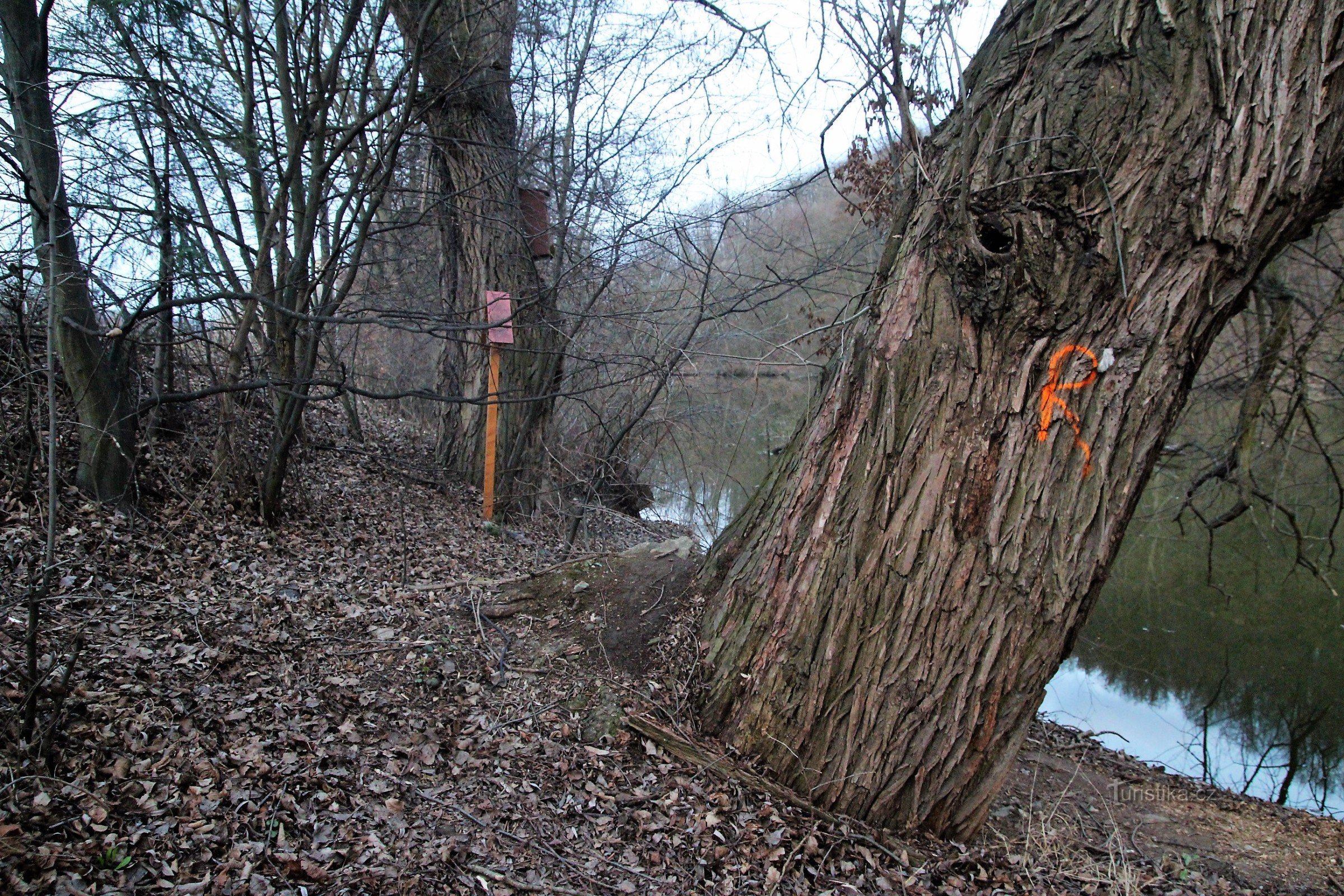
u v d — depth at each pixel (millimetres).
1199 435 10367
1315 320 7574
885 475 3516
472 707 3912
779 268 7871
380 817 3162
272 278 5949
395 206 9141
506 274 8625
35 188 4434
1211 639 9836
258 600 4574
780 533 3865
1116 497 3318
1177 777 6137
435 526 7480
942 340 3410
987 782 3607
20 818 2627
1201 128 2984
